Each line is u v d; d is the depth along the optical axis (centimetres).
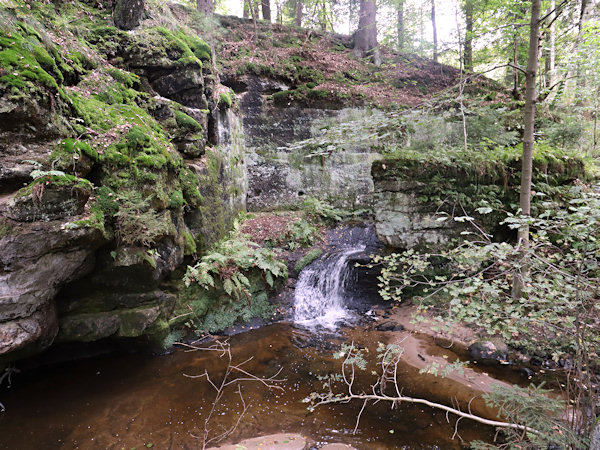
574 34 866
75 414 389
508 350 473
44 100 340
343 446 337
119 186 426
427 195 602
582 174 614
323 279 727
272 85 948
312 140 584
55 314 412
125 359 512
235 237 709
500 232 598
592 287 250
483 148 634
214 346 554
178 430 364
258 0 1216
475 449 323
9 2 394
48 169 344
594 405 236
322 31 1315
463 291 311
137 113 509
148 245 443
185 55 616
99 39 552
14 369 430
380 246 797
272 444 338
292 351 538
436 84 1137
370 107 988
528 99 431
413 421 372
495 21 843
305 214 895
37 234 338
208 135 705
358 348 541
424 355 500
